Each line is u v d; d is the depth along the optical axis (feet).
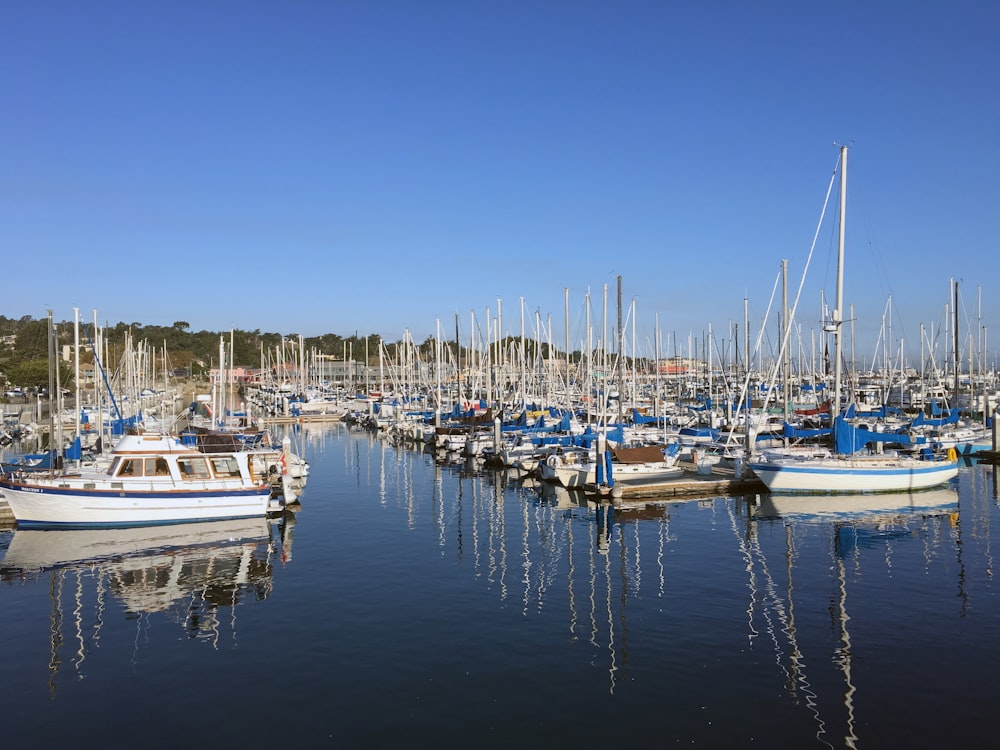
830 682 57.11
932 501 132.46
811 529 110.93
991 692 55.21
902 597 77.30
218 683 58.08
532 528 114.32
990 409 242.78
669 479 150.20
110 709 54.03
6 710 54.08
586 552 98.43
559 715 52.26
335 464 199.00
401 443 256.32
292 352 539.29
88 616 73.87
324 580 85.56
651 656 62.34
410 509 131.34
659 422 245.65
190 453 116.98
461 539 106.63
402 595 79.66
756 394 301.02
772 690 55.77
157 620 72.49
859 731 49.67
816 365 374.63
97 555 97.19
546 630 68.69
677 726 50.52
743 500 136.77
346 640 66.59
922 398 250.57
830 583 82.64
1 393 386.11
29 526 109.70
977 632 67.15
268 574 88.22
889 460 139.54
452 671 59.72
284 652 63.98
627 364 370.73
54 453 136.87
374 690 56.49
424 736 49.62
